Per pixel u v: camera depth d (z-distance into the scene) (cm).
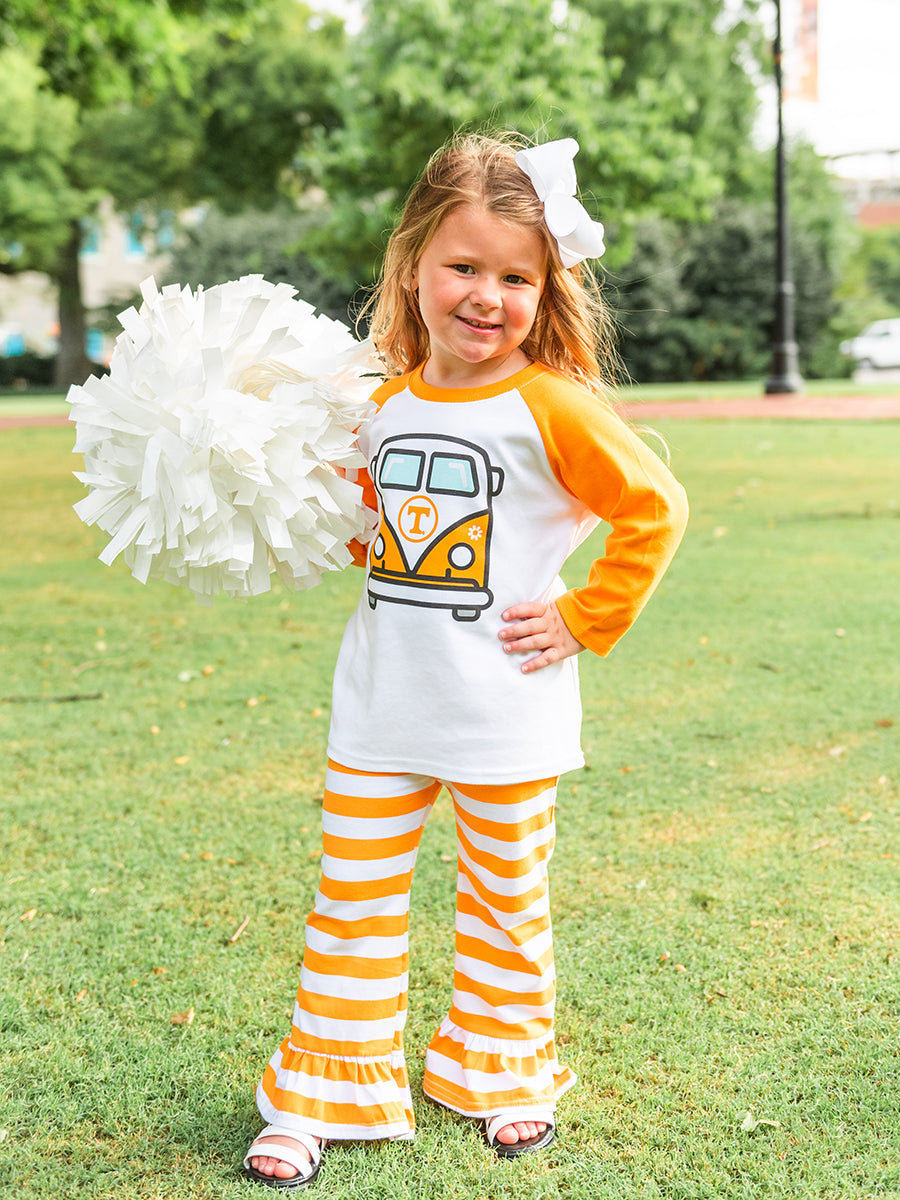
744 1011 222
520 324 175
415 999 230
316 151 1989
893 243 5509
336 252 2097
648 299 2495
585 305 191
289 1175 180
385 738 181
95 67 1151
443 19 1766
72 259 3281
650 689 425
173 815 322
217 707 416
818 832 301
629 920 258
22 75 2591
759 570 616
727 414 1464
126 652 491
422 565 179
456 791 186
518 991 193
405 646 180
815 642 479
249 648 496
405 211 184
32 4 1002
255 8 1176
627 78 2667
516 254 171
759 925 254
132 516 179
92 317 3472
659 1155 185
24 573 661
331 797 186
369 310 217
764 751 360
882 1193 175
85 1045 216
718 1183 178
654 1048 212
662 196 1891
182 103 2903
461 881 194
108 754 370
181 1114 197
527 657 180
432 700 179
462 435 178
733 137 2892
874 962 238
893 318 3378
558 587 186
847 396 1759
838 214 2772
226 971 241
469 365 181
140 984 237
